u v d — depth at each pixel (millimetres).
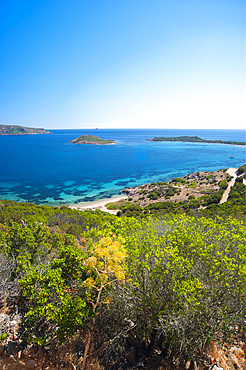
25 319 5008
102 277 4477
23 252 6258
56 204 47781
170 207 44094
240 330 4992
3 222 14914
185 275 5184
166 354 5352
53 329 5012
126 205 46125
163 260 5336
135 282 4941
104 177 79875
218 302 5055
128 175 84438
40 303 4320
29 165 105125
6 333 4477
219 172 75938
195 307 4512
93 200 51719
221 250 6164
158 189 59844
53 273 4523
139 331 5270
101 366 4613
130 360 5152
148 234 6855
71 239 5918
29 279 4496
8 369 4004
